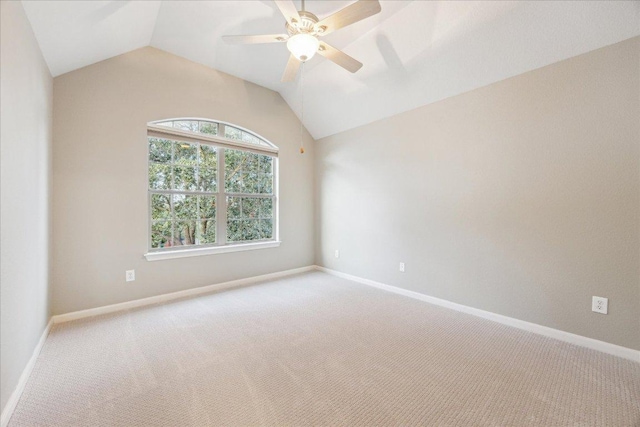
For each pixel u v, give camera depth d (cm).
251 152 399
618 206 200
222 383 173
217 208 369
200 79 342
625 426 138
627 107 194
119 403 154
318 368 189
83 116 269
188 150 346
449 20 235
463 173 287
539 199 237
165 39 297
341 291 357
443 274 307
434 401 157
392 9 239
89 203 273
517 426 139
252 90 389
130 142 296
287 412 149
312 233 470
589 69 209
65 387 167
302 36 192
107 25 229
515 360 199
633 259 195
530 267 244
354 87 343
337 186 430
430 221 317
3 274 141
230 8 248
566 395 161
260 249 405
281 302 316
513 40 227
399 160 346
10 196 150
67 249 262
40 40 201
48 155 236
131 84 296
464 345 221
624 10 182
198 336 234
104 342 222
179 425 139
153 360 198
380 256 371
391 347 218
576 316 221
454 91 288
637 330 195
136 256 301
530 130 240
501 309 263
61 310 260
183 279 334
